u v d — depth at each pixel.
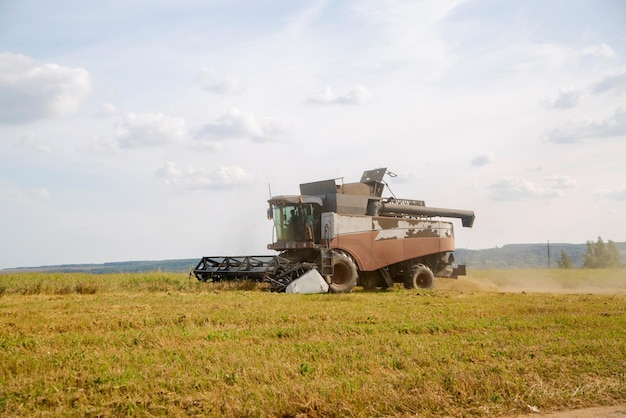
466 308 14.51
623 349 8.91
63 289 19.47
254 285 21.23
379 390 6.39
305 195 23.75
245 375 7.01
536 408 6.21
